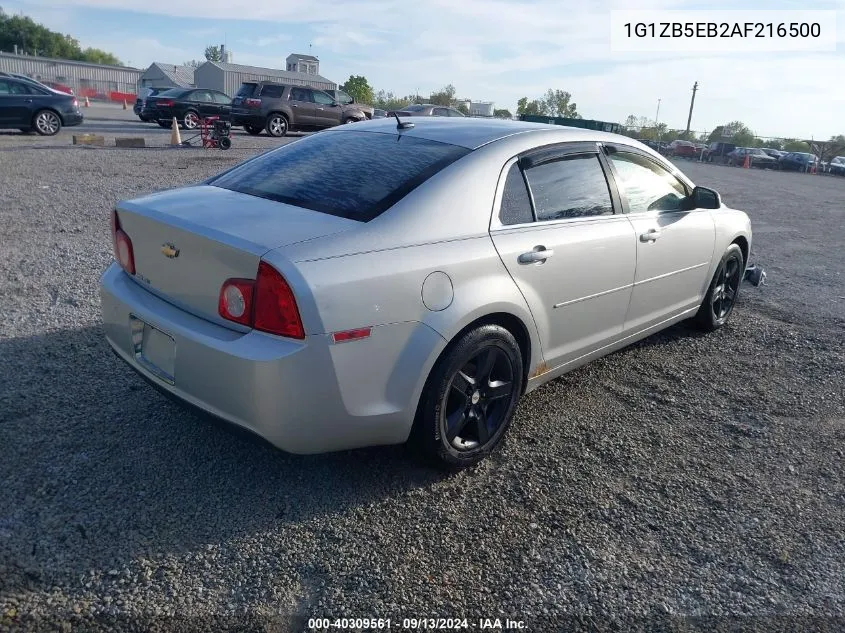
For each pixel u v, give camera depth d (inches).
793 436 154.9
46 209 338.0
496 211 130.8
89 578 98.0
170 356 114.0
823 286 297.6
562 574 105.7
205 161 578.2
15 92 724.0
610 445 145.5
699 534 117.6
